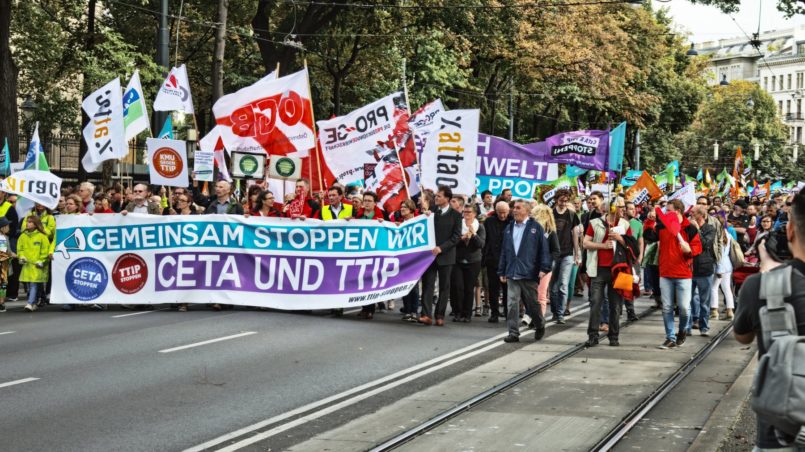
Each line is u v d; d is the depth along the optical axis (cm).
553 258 1327
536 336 1298
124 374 978
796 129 15138
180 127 4169
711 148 10300
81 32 2984
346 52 3934
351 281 1488
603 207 1633
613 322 1260
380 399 888
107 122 1722
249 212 1594
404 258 1460
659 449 715
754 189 4234
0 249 1572
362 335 1295
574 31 4538
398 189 1562
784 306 393
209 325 1345
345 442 728
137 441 720
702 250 1361
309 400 877
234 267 1527
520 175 1927
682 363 1109
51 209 1669
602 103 4969
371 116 1595
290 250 1506
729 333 1417
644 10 5603
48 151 3259
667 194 2961
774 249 430
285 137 1639
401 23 3606
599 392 927
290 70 3747
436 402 875
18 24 2930
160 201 1830
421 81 3775
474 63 4422
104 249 1554
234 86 3659
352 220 1487
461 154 1698
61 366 1018
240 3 3653
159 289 1539
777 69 15588
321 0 3372
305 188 1565
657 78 6106
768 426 392
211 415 811
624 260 1245
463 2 3525
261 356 1098
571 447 714
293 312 1544
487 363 1096
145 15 3584
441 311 1452
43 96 3134
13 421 777
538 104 5162
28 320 1416
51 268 1562
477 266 1499
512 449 709
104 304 1584
